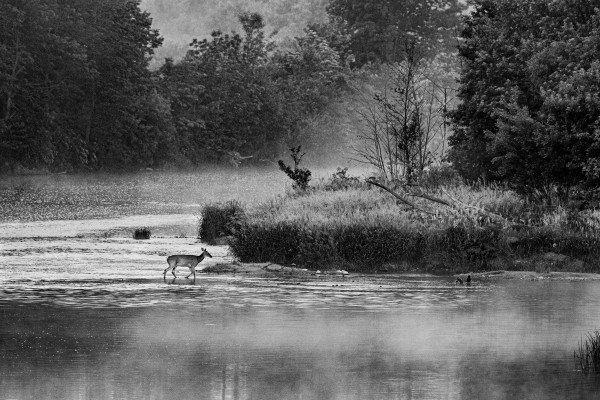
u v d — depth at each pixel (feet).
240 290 192.95
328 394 112.57
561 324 155.84
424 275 221.25
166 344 138.31
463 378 120.16
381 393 112.98
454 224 235.40
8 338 141.69
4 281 203.92
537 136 268.62
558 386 116.16
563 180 273.13
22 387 114.21
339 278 214.07
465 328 152.05
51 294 185.06
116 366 124.88
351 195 276.82
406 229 232.94
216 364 126.52
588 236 232.32
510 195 274.77
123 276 214.07
